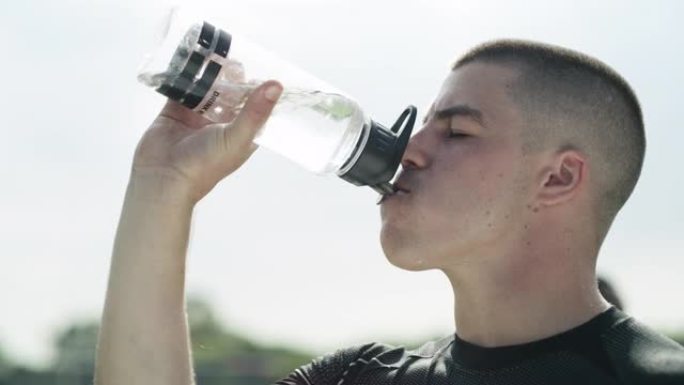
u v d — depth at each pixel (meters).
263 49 2.84
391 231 2.76
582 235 2.77
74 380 9.27
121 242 2.82
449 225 2.72
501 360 2.67
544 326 2.70
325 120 2.79
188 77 2.74
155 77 2.75
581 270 2.76
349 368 3.00
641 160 2.94
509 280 2.72
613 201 2.85
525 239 2.73
